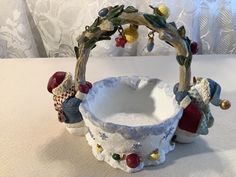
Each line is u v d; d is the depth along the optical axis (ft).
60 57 3.11
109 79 2.09
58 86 1.96
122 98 2.15
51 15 3.08
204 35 3.10
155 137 1.80
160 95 2.07
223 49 3.23
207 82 1.91
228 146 2.06
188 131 1.97
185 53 1.81
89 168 1.89
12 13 3.06
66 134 2.11
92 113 1.83
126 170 1.87
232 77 2.72
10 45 3.20
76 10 3.01
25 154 1.95
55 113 2.28
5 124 2.16
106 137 1.80
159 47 3.06
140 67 2.82
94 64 2.84
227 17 3.05
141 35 3.02
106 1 2.91
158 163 1.91
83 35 1.84
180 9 2.93
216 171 1.89
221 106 1.93
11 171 1.85
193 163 1.94
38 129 2.14
